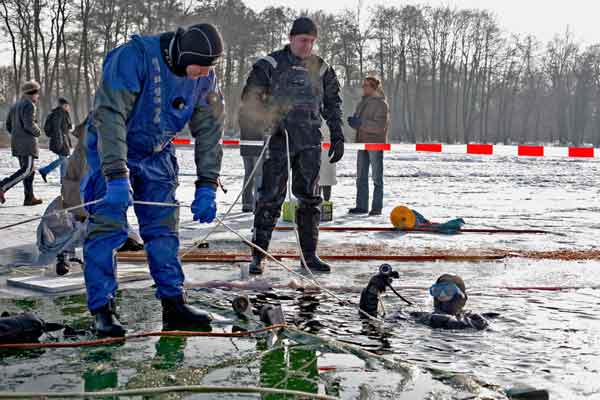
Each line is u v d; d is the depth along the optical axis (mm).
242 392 2604
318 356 3109
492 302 4355
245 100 5617
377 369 2926
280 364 2984
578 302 4359
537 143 97438
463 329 3672
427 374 2852
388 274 4027
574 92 98562
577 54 94938
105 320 3512
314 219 5598
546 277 5234
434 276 5281
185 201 11203
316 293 4641
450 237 7711
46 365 2959
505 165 30906
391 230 8281
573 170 26688
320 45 73312
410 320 3859
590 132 107375
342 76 74812
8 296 4449
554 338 3504
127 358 3070
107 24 59031
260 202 5516
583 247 6910
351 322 3809
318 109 5633
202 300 4320
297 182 5551
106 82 3494
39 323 3469
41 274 5141
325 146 10352
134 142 3693
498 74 91250
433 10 86125
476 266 5777
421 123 95188
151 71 3557
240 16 66062
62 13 58406
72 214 5152
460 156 42719
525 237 7742
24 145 10719
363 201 10281
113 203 3453
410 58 84312
